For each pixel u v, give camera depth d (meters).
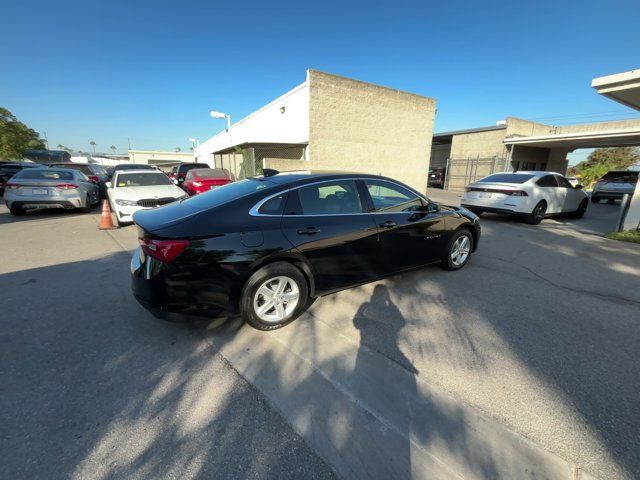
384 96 17.22
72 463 1.73
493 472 1.70
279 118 18.00
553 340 2.95
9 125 44.25
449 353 2.74
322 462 1.75
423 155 19.70
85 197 9.50
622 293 4.05
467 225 4.77
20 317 3.27
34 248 5.80
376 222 3.65
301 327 3.14
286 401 2.19
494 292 4.03
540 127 23.16
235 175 19.72
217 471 1.70
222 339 2.93
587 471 1.72
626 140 18.31
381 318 3.33
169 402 2.18
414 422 2.01
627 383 2.39
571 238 7.22
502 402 2.19
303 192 3.28
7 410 2.08
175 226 2.69
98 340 2.89
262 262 2.88
